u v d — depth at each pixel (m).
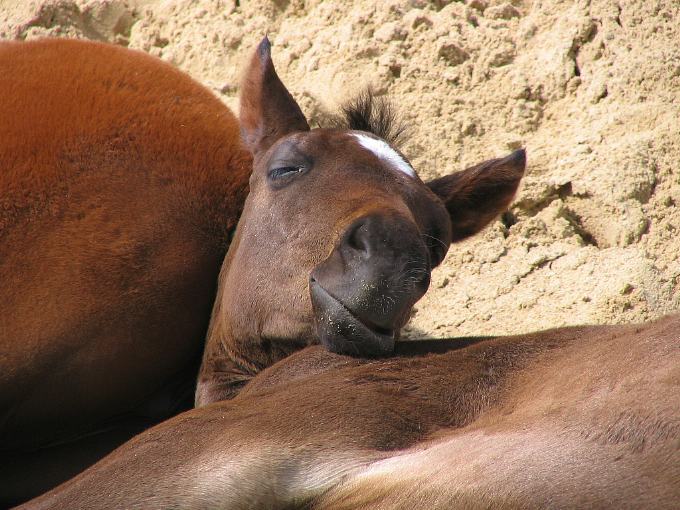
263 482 15.91
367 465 15.95
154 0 36.69
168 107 23.83
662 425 14.40
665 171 28.86
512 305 26.19
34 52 24.02
